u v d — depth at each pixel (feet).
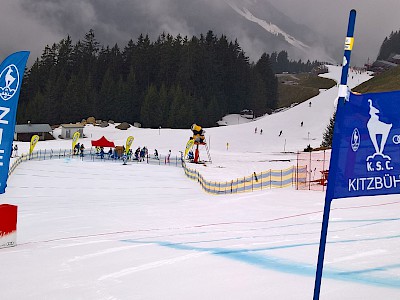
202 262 24.54
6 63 36.73
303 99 463.01
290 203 60.39
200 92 386.93
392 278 18.78
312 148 198.49
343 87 12.15
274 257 24.81
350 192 12.41
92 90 346.95
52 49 423.64
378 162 12.44
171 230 40.16
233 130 268.41
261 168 136.87
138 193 90.38
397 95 12.44
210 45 424.46
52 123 331.57
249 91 424.46
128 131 270.05
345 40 12.02
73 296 18.90
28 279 21.80
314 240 29.81
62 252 28.86
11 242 31.73
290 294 17.47
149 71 398.42
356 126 12.39
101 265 24.59
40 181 102.63
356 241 27.81
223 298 17.60
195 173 116.78
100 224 44.78
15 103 37.11
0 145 36.94
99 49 449.06
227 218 49.11
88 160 160.66
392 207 45.98
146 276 21.76
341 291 17.25
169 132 262.88
